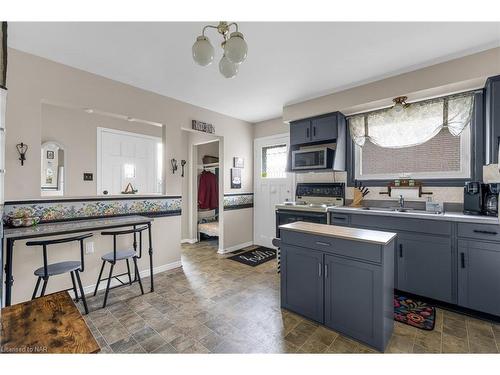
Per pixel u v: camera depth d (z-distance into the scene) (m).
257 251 4.19
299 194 3.74
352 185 3.36
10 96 2.09
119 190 3.79
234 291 2.61
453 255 2.13
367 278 1.64
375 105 2.95
